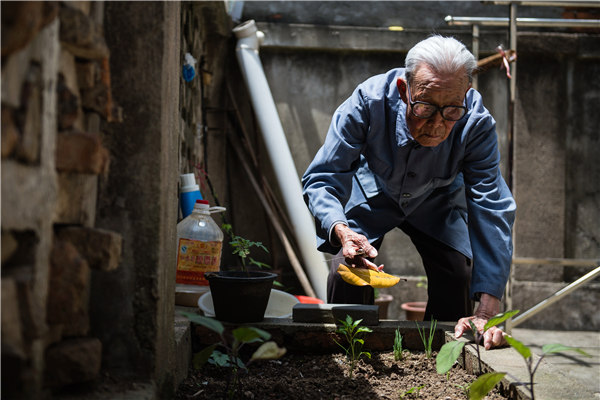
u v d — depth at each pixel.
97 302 1.54
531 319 5.34
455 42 2.21
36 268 1.10
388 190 2.69
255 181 5.32
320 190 2.51
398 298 5.38
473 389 1.51
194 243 2.92
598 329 5.30
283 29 5.41
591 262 4.06
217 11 4.51
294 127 5.51
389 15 5.46
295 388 1.92
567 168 5.47
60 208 1.27
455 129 2.48
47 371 1.25
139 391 1.45
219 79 5.35
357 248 2.23
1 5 0.93
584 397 1.64
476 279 2.38
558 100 5.47
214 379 2.03
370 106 2.49
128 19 1.51
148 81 1.52
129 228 1.53
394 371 2.14
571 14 5.43
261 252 5.43
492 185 2.48
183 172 3.78
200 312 2.46
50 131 1.13
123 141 1.52
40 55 1.08
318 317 2.43
